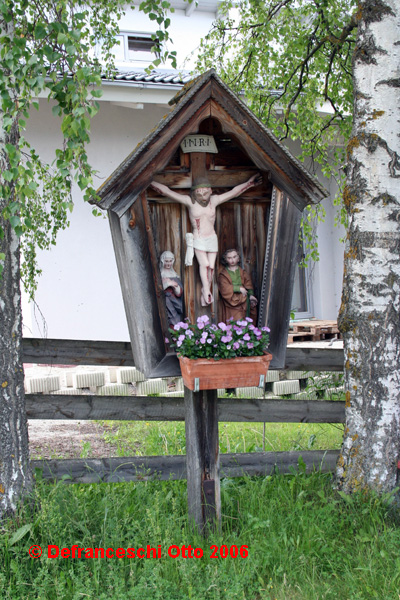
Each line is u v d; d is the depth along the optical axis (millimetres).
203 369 3184
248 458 4277
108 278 8445
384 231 3758
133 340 3521
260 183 3562
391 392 3773
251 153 3342
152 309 3355
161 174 3381
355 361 3861
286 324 3617
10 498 3352
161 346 3418
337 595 3025
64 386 6594
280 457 4301
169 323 3510
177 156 3443
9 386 3383
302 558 3242
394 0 3729
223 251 3631
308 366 5055
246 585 3080
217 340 3199
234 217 3641
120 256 3441
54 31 3025
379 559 3213
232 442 5359
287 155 3344
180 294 3504
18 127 3178
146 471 4078
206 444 3525
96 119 8328
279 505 3785
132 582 2955
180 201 3395
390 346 3771
